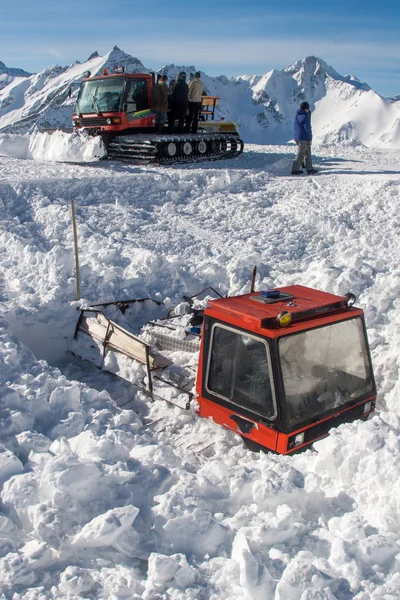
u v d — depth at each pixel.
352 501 4.07
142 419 6.05
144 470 4.16
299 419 4.83
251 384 5.00
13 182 13.10
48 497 3.72
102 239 10.80
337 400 5.15
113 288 8.80
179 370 6.36
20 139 18.16
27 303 7.91
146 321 8.27
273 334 4.70
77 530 3.54
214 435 5.58
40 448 4.43
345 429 4.59
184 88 17.50
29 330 7.63
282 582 3.04
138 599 3.10
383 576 3.26
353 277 8.98
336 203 13.34
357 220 12.39
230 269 9.88
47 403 5.19
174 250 10.95
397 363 6.71
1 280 8.96
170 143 17.08
